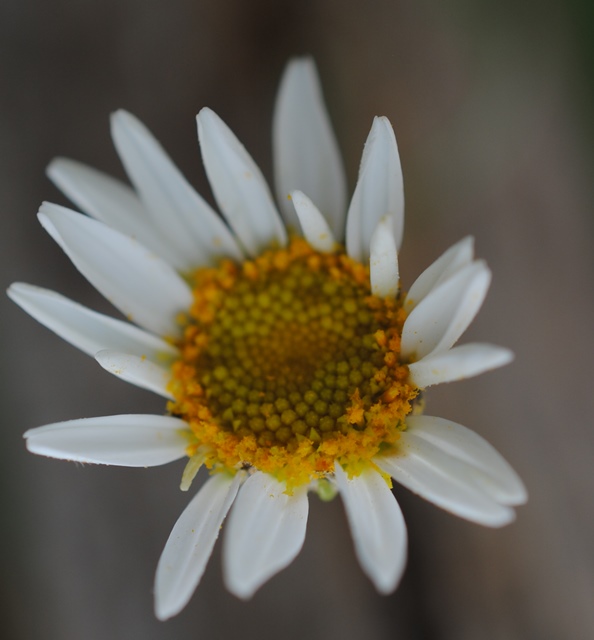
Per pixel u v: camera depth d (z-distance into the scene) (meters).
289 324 0.11
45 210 0.10
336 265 0.11
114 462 0.10
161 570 0.10
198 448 0.11
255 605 0.12
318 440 0.10
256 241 0.11
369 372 0.11
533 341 0.12
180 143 0.12
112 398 0.12
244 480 0.10
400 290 0.11
